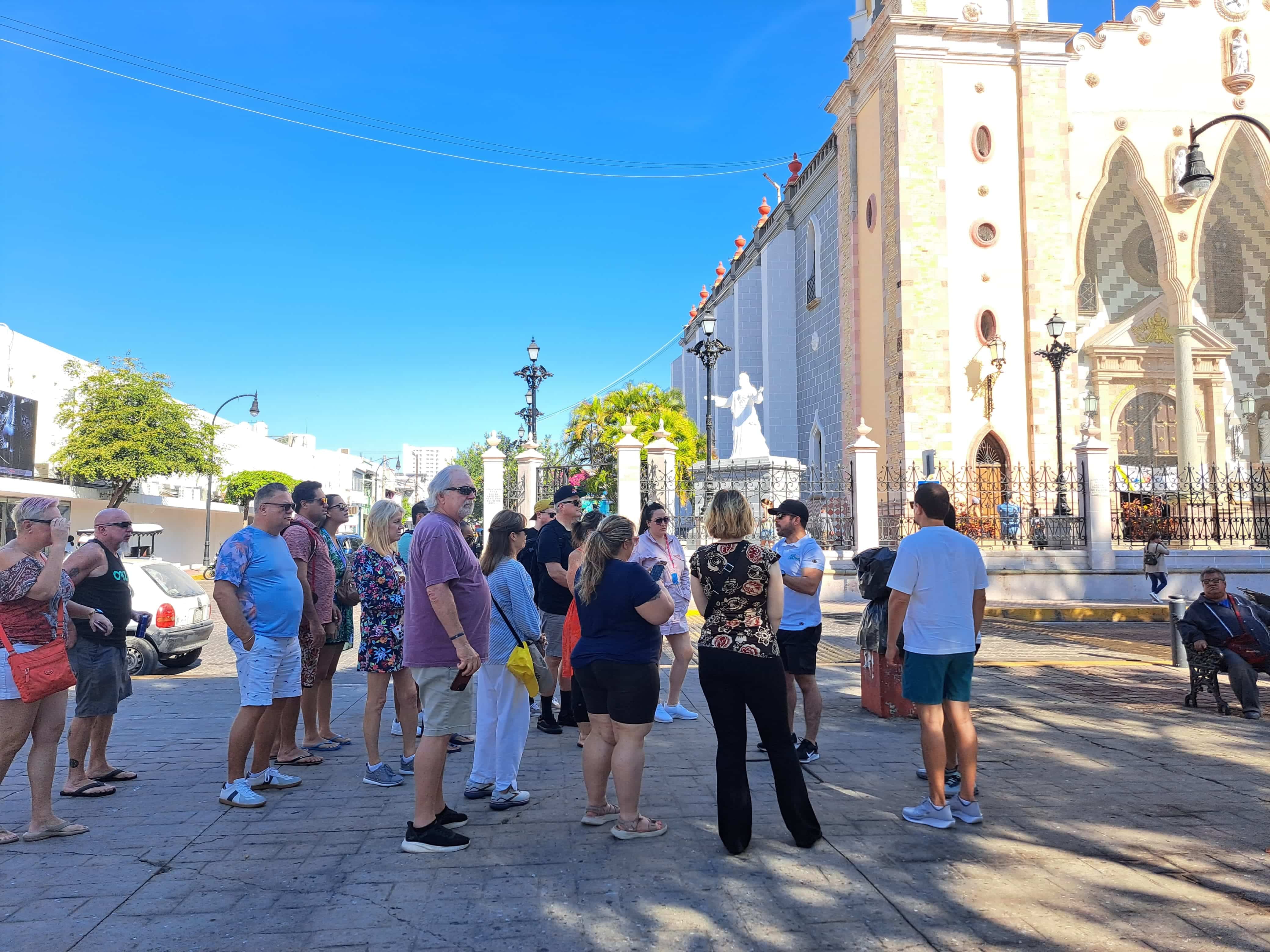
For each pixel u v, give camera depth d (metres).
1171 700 8.20
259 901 3.65
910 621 4.74
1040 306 22.69
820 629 6.09
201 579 30.08
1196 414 25.23
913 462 21.69
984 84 23.20
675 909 3.58
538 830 4.61
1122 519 19.42
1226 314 27.66
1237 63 25.02
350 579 6.96
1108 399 26.23
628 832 4.44
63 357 32.00
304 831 4.57
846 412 26.17
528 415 21.64
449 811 4.56
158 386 31.05
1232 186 27.75
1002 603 16.61
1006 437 22.45
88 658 5.28
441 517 4.48
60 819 4.66
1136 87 25.09
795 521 6.19
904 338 22.09
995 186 23.08
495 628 5.14
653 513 7.39
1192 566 17.23
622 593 4.45
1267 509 18.34
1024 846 4.33
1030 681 9.24
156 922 3.44
